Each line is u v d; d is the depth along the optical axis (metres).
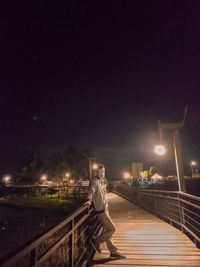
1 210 18.53
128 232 7.40
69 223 3.63
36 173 44.56
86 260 4.41
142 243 6.09
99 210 4.53
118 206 14.63
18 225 13.45
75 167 44.53
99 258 4.85
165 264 4.51
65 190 27.89
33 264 2.00
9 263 1.51
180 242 6.12
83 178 43.84
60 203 21.61
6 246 9.75
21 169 44.28
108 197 20.88
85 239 4.75
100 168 4.71
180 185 7.39
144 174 47.25
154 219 9.88
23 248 1.77
